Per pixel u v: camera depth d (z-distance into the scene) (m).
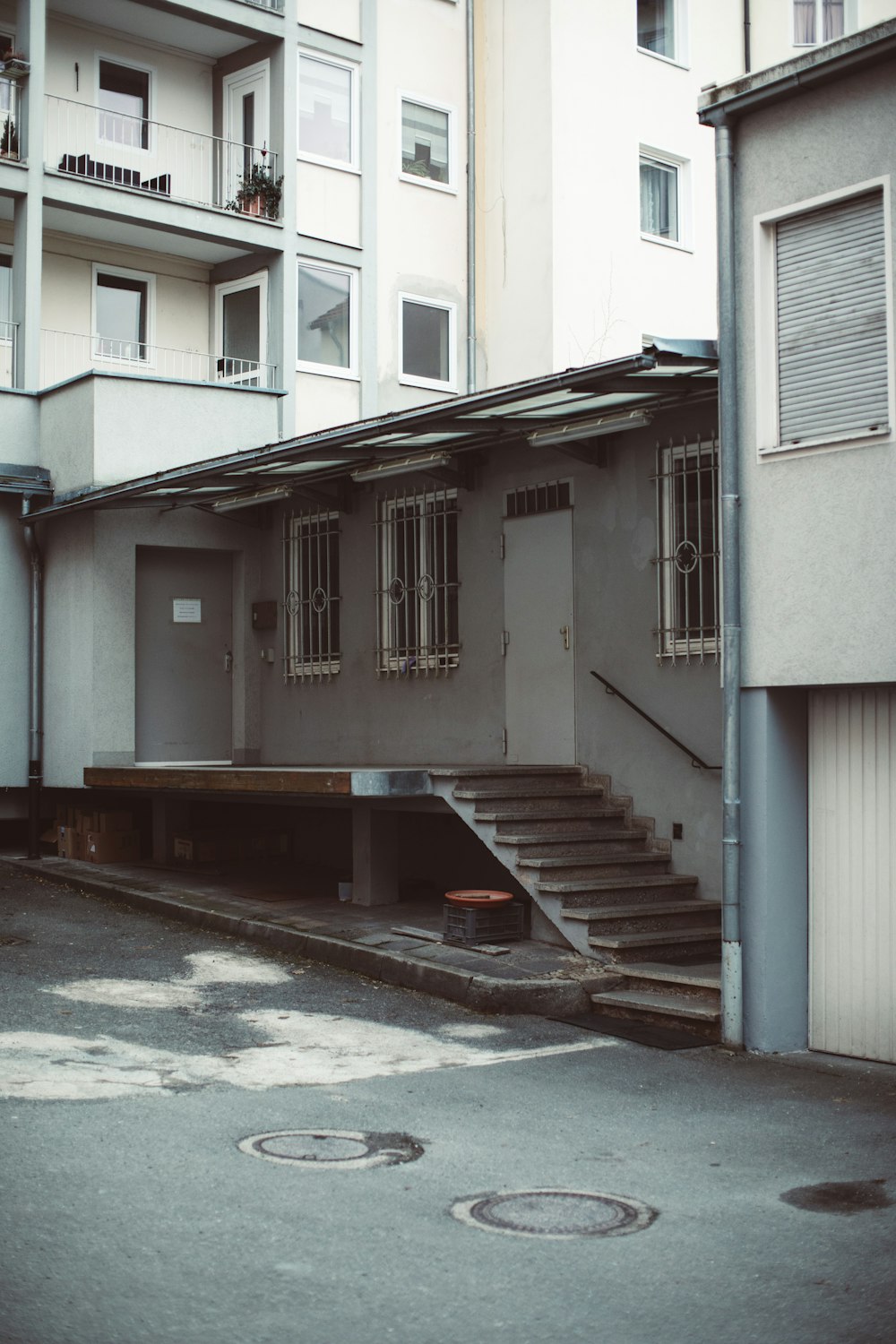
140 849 16.58
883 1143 7.22
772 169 9.62
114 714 16.16
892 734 9.32
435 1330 4.76
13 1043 8.66
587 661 12.84
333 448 12.83
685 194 23.25
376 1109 7.57
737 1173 6.65
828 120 9.30
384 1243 5.54
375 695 15.29
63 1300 4.85
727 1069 8.93
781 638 9.52
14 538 16.70
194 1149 6.68
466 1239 5.62
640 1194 6.28
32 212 18.31
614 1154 6.91
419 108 22.16
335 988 10.74
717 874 11.70
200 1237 5.52
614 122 22.17
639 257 22.47
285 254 20.45
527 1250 5.53
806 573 9.38
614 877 11.71
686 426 11.97
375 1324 4.78
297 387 20.55
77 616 16.30
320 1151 6.74
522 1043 9.38
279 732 16.73
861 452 9.09
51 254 19.94
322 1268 5.26
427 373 22.20
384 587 15.16
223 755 17.08
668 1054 9.24
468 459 13.96
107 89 20.53
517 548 13.57
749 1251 5.59
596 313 21.86
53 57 19.95
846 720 9.59
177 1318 4.76
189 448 16.70
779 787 9.64
